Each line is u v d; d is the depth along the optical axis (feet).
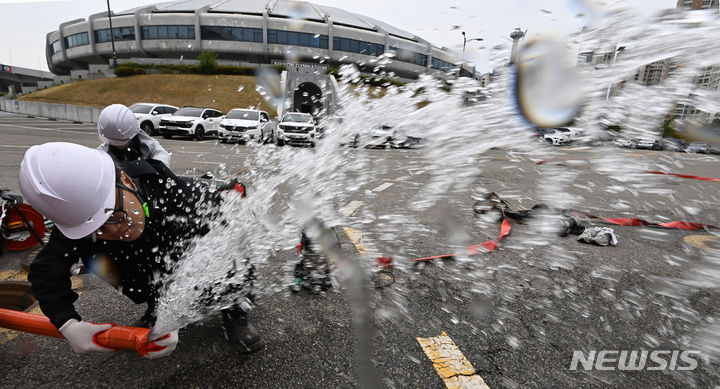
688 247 10.85
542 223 12.15
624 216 15.20
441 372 5.25
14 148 26.91
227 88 103.45
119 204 4.09
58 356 5.43
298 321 6.40
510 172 21.61
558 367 5.44
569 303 7.31
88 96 99.25
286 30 134.41
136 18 143.64
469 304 7.13
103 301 7.02
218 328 6.15
